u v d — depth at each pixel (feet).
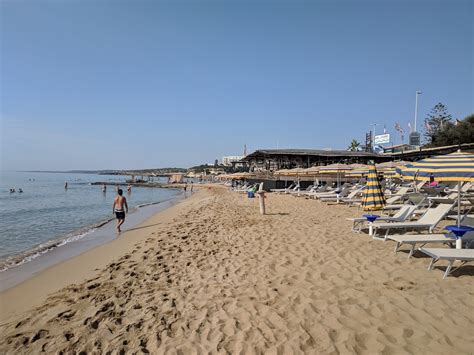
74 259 27.37
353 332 10.89
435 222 22.61
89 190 205.05
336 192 62.03
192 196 138.21
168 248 25.55
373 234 25.22
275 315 12.46
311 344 10.36
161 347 10.81
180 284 16.80
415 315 11.69
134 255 24.58
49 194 152.25
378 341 10.25
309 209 45.11
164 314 13.25
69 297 16.48
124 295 15.75
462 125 114.83
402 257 18.79
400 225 22.62
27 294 18.49
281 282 15.97
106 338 11.63
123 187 263.70
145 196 154.30
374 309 12.37
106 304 14.69
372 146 175.63
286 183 104.06
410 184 64.59
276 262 19.36
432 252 15.03
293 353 9.93
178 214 55.52
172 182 346.54
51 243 36.70
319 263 18.58
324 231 27.55
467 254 14.78
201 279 17.33
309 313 12.44
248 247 23.58
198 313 13.14
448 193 44.24
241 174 131.64
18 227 50.44
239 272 17.99
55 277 21.75
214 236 28.91
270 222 34.30
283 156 130.72
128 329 12.16
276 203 56.59
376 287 14.44
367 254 19.74
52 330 12.61
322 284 15.31
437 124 152.46
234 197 84.69
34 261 28.09
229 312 13.02
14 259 29.35
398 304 12.64
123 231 42.37
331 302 13.25
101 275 19.85
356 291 14.15
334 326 11.36
